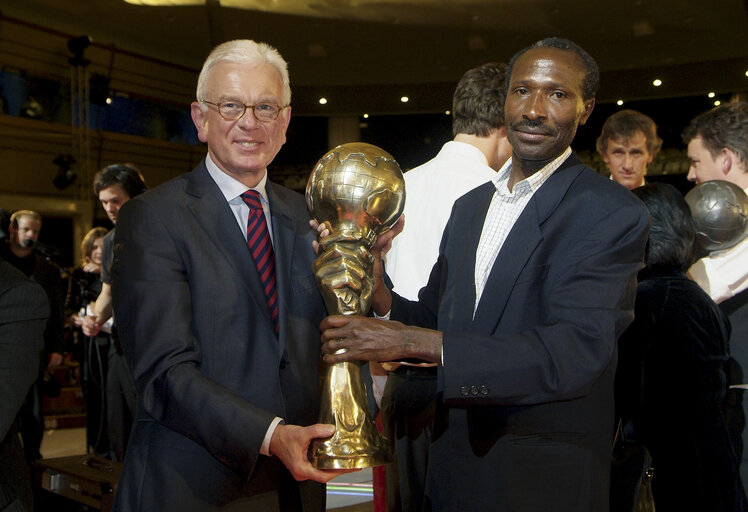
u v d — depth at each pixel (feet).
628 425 6.39
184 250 5.00
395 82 40.40
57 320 15.43
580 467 4.91
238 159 5.17
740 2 31.07
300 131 44.24
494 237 5.43
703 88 36.83
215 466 4.88
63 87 31.71
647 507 5.61
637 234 4.85
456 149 7.29
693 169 8.43
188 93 37.81
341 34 36.27
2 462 5.60
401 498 6.75
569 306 4.75
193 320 4.94
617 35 34.81
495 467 4.99
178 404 4.63
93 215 32.09
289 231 5.47
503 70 7.35
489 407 5.08
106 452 13.48
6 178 29.63
